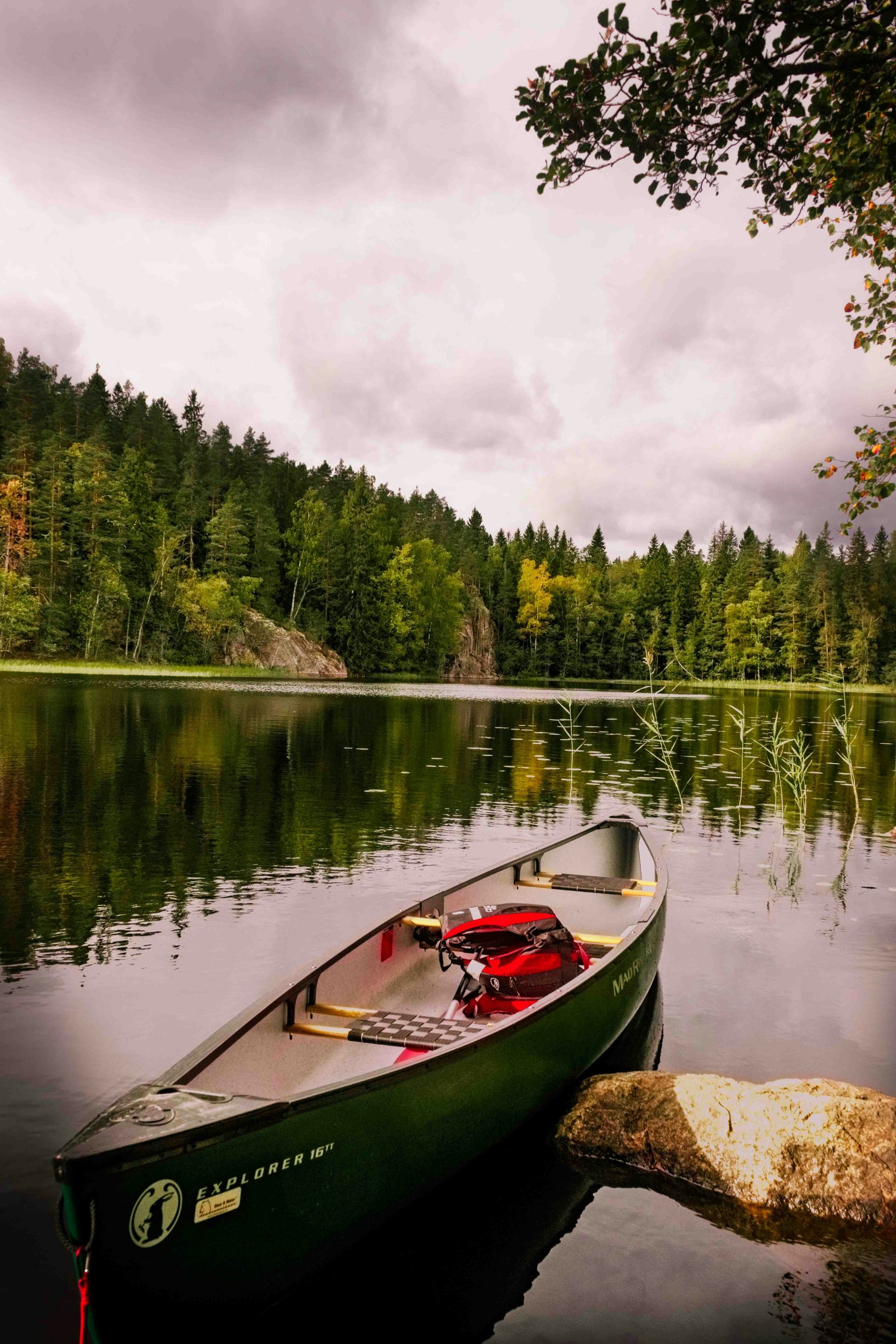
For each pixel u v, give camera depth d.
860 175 5.00
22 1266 3.35
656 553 128.38
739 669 96.31
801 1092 4.49
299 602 80.69
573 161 4.84
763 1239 3.77
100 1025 5.49
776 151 4.87
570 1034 4.72
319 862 10.08
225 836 11.23
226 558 72.38
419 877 9.49
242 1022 3.95
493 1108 4.14
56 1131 4.22
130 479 68.50
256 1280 3.11
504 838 11.77
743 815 14.44
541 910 5.75
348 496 91.19
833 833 13.15
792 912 8.84
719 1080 4.63
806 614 92.50
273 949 7.03
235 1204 2.95
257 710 31.31
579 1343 3.14
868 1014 6.18
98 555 63.88
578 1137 4.46
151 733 22.23
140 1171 2.66
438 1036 4.29
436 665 88.31
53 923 7.61
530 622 102.44
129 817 12.21
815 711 45.59
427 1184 3.83
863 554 97.94
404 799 14.52
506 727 29.45
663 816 14.16
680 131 4.61
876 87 4.44
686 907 9.01
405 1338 3.15
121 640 66.31
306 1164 3.17
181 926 7.60
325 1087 3.22
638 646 103.44
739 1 4.04
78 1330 3.04
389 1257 3.61
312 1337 3.19
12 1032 5.36
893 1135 4.16
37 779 14.87
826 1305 3.37
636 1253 3.66
